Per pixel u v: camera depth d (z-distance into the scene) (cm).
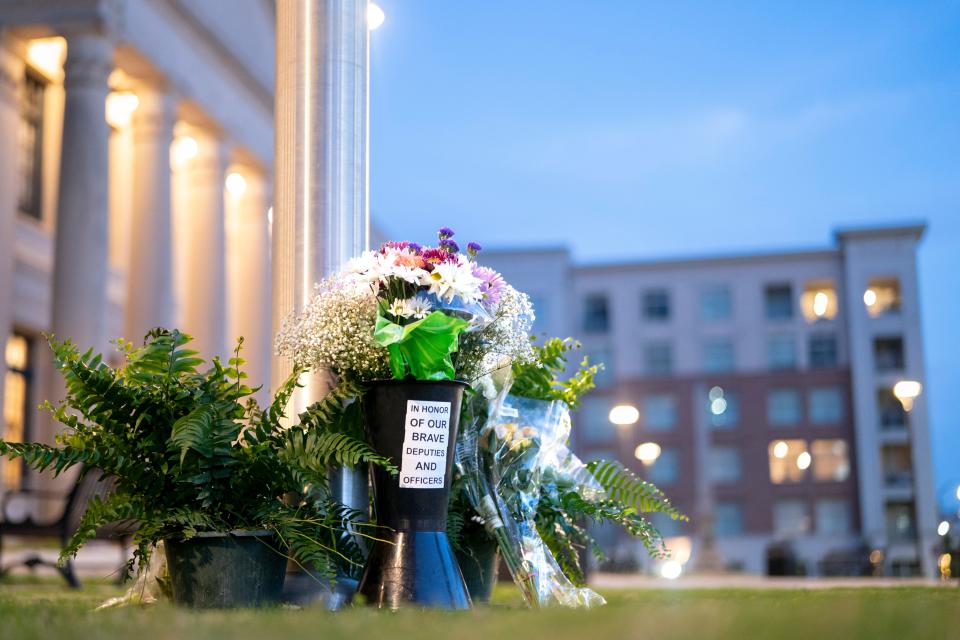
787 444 5269
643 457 4225
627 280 5556
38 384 1917
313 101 432
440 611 288
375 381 341
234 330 2344
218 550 332
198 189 2122
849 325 5250
